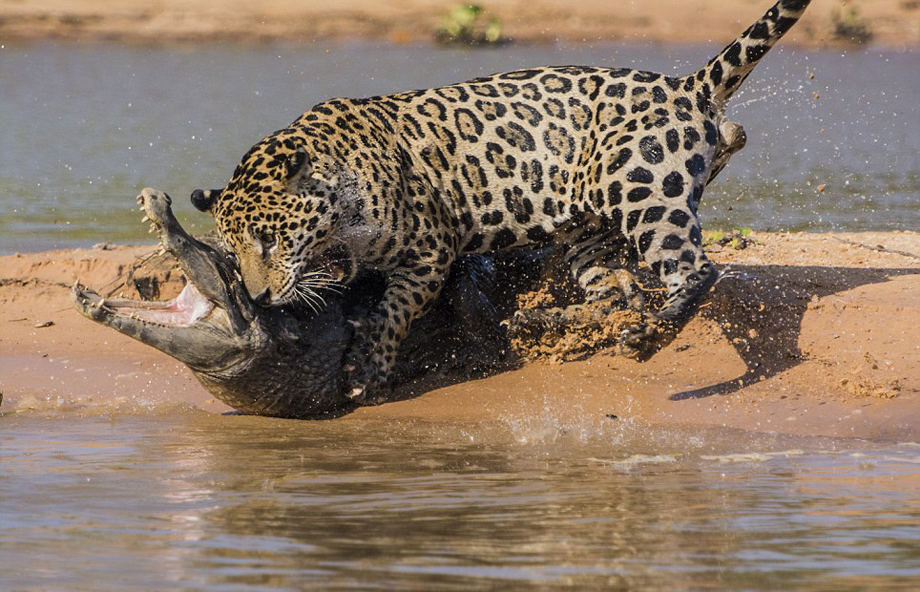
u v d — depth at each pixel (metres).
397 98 13.06
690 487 9.75
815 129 37.97
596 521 8.82
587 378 13.17
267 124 40.28
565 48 65.12
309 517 8.96
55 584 7.61
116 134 37.56
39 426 12.07
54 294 16.02
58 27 72.06
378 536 8.49
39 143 35.31
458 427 12.02
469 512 9.05
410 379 13.41
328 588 7.50
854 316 13.39
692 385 12.87
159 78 54.41
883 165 30.38
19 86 51.09
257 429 12.05
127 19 72.81
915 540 8.37
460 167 12.82
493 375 13.45
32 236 21.58
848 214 23.05
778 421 11.96
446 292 13.47
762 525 8.71
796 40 69.12
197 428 12.07
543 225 12.98
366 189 12.30
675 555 8.07
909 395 12.22
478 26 69.56
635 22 71.38
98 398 13.22
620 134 12.52
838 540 8.37
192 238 12.06
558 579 7.62
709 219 22.70
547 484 9.87
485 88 13.15
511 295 14.19
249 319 12.12
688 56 59.84
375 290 13.23
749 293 13.73
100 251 17.62
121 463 10.60
